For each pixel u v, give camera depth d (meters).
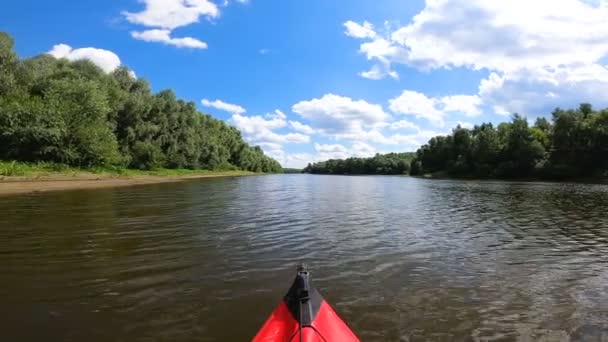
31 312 6.36
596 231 14.36
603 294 7.42
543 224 16.11
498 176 81.75
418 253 10.71
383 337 5.52
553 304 6.87
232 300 6.93
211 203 23.14
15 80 49.72
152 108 74.31
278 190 39.00
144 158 65.69
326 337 4.03
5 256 9.88
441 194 34.59
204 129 105.62
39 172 41.03
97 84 53.84
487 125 102.50
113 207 19.81
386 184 57.97
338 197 30.67
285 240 12.27
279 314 4.43
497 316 6.31
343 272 8.77
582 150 68.44
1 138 42.38
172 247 11.05
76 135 47.97
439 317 6.25
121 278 8.16
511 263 9.68
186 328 5.79
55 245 11.12
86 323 5.94
